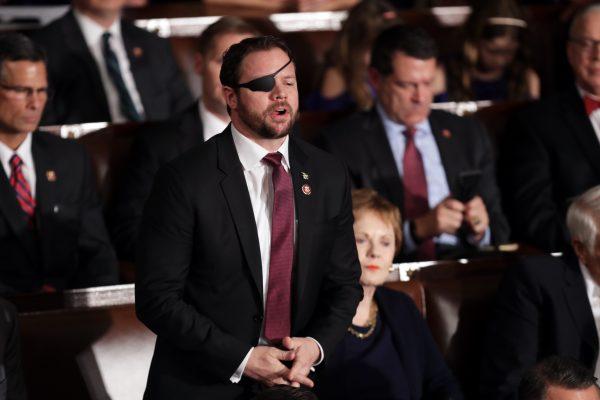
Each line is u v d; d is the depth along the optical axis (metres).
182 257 6.39
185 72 14.41
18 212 9.59
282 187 6.54
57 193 9.82
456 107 11.95
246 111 6.32
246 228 6.43
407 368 8.12
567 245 10.62
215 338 6.37
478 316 8.72
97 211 10.16
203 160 6.45
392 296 8.37
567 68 15.04
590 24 11.31
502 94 14.01
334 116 12.05
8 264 9.58
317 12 15.41
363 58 13.06
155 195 6.45
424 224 10.23
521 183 11.37
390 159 10.80
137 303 6.47
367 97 12.98
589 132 11.32
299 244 6.54
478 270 8.93
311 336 6.64
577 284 8.35
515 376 8.11
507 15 13.73
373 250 8.09
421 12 15.59
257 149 6.49
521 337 8.23
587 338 8.27
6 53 9.38
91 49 12.59
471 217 10.14
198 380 6.61
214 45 10.09
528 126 11.50
